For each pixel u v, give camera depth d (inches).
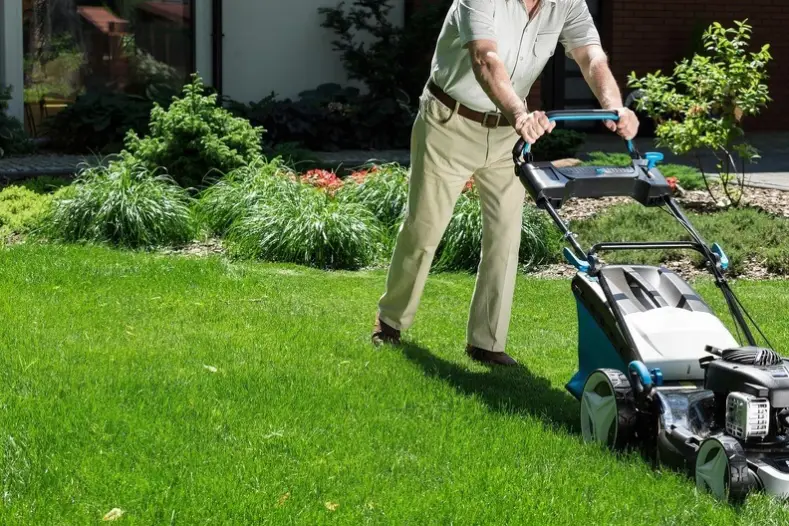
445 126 237.5
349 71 669.9
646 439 185.2
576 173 201.0
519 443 188.1
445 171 241.6
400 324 261.1
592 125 785.6
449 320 291.3
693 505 158.9
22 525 148.6
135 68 637.9
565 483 168.1
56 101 623.2
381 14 671.8
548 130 197.5
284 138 625.9
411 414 205.2
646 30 775.7
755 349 168.1
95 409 194.1
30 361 223.1
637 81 466.9
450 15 230.7
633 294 202.7
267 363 233.1
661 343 186.9
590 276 203.6
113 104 592.1
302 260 366.3
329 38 681.6
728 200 466.9
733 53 442.3
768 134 782.5
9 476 163.2
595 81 225.9
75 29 622.8
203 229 394.3
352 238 365.1
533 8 224.2
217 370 224.7
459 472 173.2
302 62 681.0
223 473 168.6
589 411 193.9
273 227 373.1
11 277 303.1
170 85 646.5
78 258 335.9
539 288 334.3
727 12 790.5
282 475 168.6
